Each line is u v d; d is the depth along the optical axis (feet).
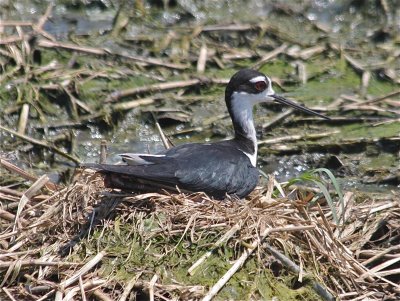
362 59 59.00
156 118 53.01
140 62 56.54
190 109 53.93
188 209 38.32
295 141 52.08
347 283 37.91
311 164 50.70
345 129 53.11
